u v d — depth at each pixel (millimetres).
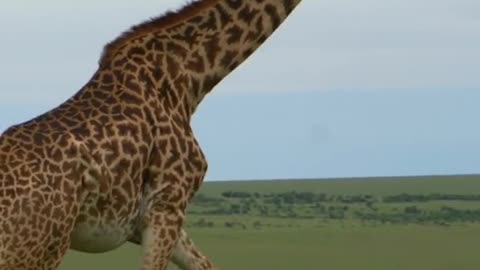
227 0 25031
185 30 24750
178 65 24516
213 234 91938
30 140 22203
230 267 69500
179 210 23938
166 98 24250
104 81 23812
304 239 87875
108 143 22906
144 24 24578
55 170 22047
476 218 116625
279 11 25281
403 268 69250
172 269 34031
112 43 24312
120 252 71938
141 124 23500
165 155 23797
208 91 24984
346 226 102688
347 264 71812
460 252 78625
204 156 24391
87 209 22672
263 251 78625
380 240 87750
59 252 22281
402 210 131250
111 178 22844
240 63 25188
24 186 21656
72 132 22625
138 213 23641
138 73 24078
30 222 21625
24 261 21750
